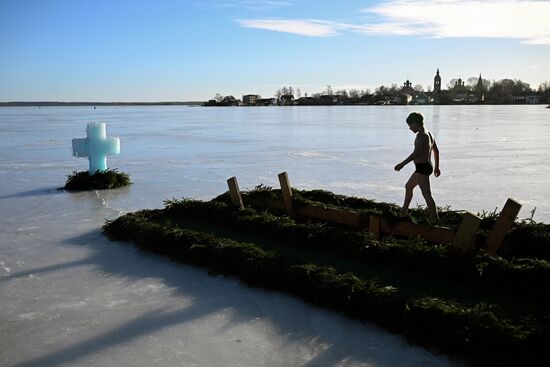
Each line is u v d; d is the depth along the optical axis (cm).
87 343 440
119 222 780
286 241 698
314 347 427
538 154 2000
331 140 2747
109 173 1273
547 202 1054
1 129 3959
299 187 1251
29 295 549
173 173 1519
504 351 393
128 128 4231
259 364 403
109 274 614
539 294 502
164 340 444
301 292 521
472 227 565
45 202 1079
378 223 698
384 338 441
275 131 3625
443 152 2081
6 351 428
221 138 2970
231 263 592
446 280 551
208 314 494
